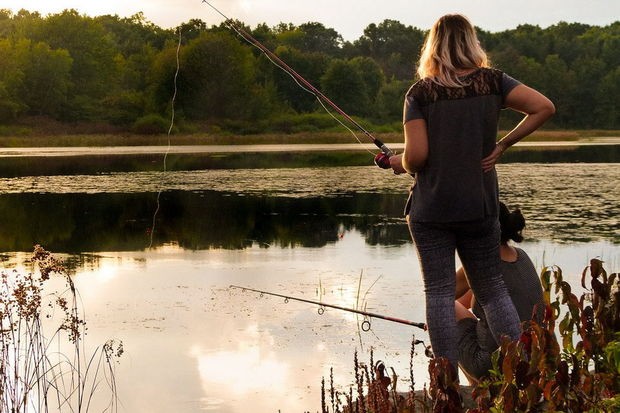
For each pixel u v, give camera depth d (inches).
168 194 681.6
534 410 91.5
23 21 3865.7
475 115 135.5
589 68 4001.0
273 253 399.5
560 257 363.3
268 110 2812.5
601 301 101.3
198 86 2696.9
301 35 4591.5
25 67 2928.2
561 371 90.7
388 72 4589.1
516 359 89.7
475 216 136.6
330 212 561.6
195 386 202.5
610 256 363.9
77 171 979.3
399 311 275.3
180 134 2581.2
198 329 254.4
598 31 5142.7
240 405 188.9
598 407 92.7
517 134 137.4
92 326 256.5
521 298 152.3
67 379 206.8
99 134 2701.8
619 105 3951.8
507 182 756.0
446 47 137.4
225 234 465.1
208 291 309.9
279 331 251.1
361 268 354.3
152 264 370.9
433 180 137.9
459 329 156.2
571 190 675.4
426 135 137.3
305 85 173.5
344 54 4938.5
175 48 2864.2
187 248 418.3
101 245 429.1
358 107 3129.9
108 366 217.3
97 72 3218.5
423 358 221.8
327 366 217.0
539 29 5182.1
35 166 1087.6
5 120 2807.6
